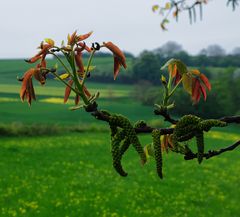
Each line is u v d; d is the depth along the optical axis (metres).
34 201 17.67
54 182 21.98
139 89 87.94
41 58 2.05
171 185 23.05
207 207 18.77
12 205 17.23
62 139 41.25
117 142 1.97
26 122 59.62
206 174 26.45
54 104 78.06
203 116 65.81
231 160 32.59
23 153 31.98
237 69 74.88
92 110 2.06
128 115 72.00
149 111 75.69
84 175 24.47
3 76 109.69
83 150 35.06
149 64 97.62
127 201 18.70
